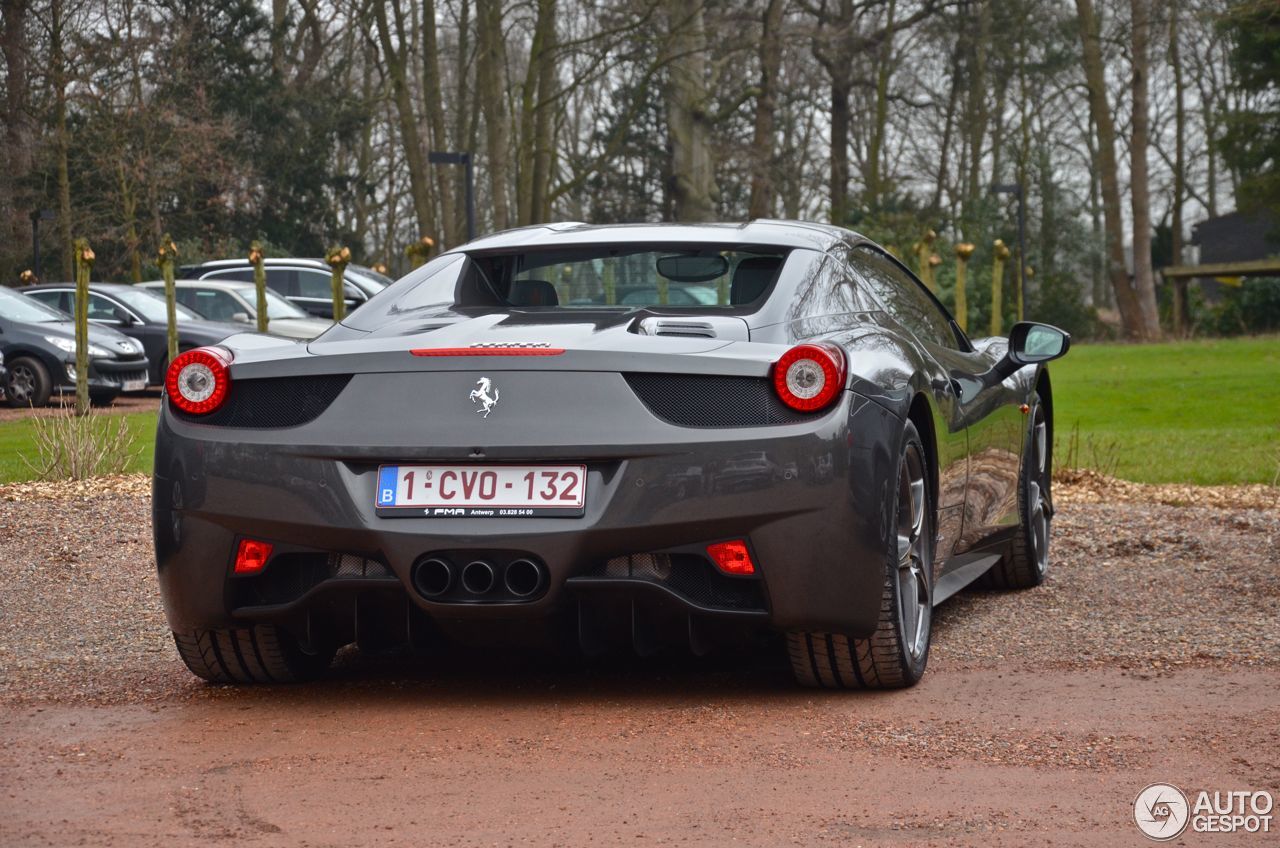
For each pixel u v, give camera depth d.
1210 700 4.63
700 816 3.50
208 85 50.84
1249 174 47.03
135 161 45.03
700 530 4.31
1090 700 4.67
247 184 50.56
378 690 5.02
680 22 35.03
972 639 5.83
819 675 4.81
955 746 4.12
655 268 5.23
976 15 49.44
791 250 5.30
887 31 48.22
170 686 5.16
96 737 4.39
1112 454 12.97
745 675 5.16
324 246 54.62
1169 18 45.22
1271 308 43.94
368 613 4.61
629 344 4.43
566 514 4.31
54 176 44.56
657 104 57.25
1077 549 8.20
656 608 4.43
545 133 39.78
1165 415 18.11
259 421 4.57
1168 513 9.38
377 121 58.25
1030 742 4.15
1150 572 7.36
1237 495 10.52
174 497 4.59
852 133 62.06
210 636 4.92
